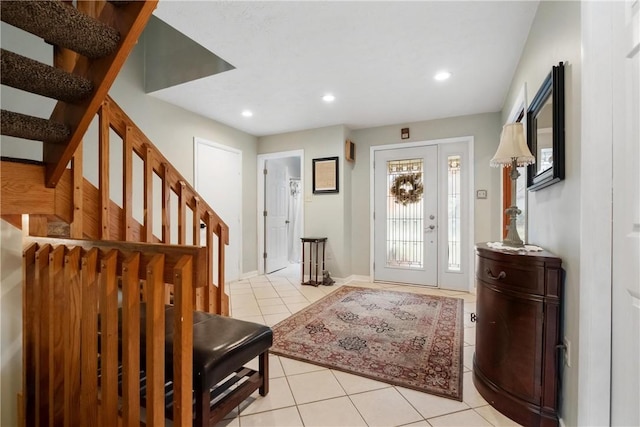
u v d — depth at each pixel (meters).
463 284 4.02
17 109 2.13
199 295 2.35
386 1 1.86
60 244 1.41
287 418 1.56
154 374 1.07
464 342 2.42
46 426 1.45
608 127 1.15
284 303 3.47
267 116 4.02
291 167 6.41
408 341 2.44
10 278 1.55
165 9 1.92
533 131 2.00
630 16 1.05
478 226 3.91
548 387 1.44
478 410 1.61
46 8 0.94
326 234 4.50
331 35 2.21
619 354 1.10
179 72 3.04
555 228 1.59
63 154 1.40
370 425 1.50
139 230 1.98
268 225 5.28
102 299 1.17
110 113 1.81
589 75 1.17
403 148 4.39
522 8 1.93
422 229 4.27
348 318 2.95
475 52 2.45
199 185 3.93
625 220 1.07
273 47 2.37
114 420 1.18
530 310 1.49
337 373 1.98
